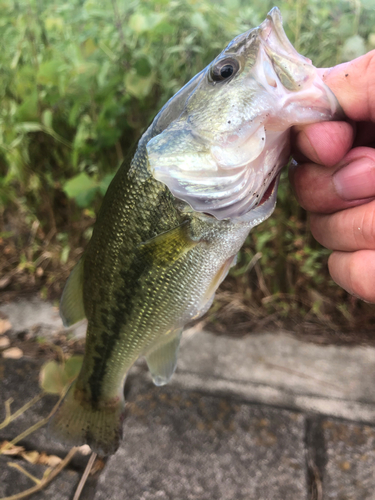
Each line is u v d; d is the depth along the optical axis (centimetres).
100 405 21
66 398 21
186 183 15
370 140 16
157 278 17
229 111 14
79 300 20
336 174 15
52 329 35
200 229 16
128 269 17
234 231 16
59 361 31
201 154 15
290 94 14
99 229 18
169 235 16
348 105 14
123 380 21
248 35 14
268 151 15
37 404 27
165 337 19
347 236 16
